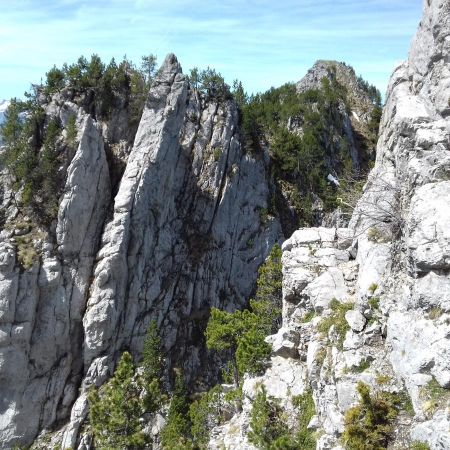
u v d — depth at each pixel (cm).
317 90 14150
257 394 3106
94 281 6831
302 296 3366
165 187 7681
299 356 3266
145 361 6638
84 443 6159
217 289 8594
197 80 9525
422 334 2097
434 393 1972
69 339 6688
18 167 6881
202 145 9006
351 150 13375
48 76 7631
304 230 3653
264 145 10994
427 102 2897
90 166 6906
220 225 8825
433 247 2170
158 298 7581
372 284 2606
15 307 6319
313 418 2678
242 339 3403
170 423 5288
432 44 2975
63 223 6719
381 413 2106
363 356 2384
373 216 2830
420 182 2458
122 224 6944
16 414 6234
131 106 7731
